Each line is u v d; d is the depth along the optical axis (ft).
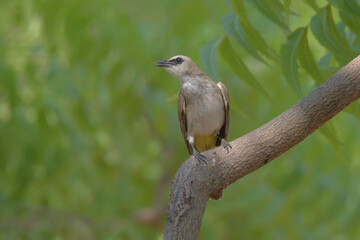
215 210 45.37
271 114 42.88
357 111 20.21
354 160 39.45
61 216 41.86
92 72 41.78
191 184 16.76
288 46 19.85
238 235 46.55
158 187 54.03
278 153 16.84
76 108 41.04
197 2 41.81
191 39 41.57
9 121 38.01
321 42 19.77
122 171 49.73
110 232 41.88
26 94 40.40
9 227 39.70
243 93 47.26
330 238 38.78
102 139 48.60
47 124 38.47
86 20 40.52
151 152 54.95
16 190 39.01
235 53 20.83
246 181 43.45
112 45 41.22
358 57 16.55
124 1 46.01
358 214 37.45
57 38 40.68
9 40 41.78
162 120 46.75
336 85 16.29
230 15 21.04
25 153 38.14
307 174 39.09
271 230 41.22
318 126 16.65
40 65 41.32
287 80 19.95
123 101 44.37
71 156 41.45
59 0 39.70
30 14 41.32
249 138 16.97
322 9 19.66
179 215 16.56
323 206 38.83
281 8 19.88
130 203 48.65
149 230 47.47
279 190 39.24
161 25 44.50
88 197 46.93
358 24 19.83
